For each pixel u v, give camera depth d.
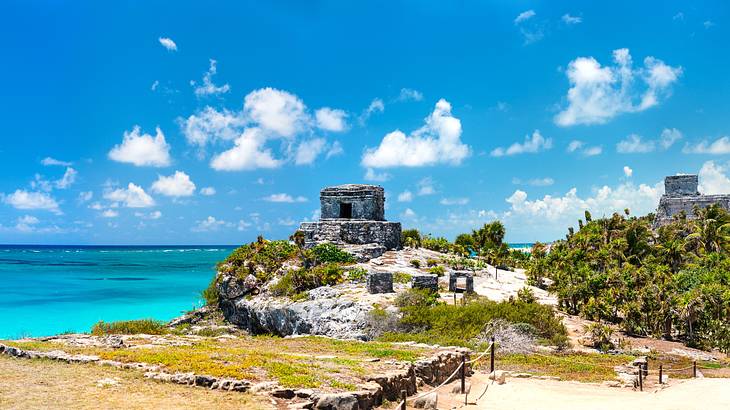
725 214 71.25
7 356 16.08
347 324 38.28
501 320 33.88
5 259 187.38
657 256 67.31
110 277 111.25
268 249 57.34
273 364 16.36
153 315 62.19
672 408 17.67
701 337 38.34
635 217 76.44
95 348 17.70
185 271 131.62
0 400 11.91
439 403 17.17
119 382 13.94
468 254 72.81
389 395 15.96
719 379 24.31
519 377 23.22
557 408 17.30
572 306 47.38
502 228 85.62
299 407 12.92
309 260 53.50
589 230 78.94
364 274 48.69
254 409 12.57
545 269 62.41
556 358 28.81
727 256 61.69
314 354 20.88
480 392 19.33
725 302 38.41
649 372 26.95
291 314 43.88
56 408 11.68
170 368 15.03
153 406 12.28
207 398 13.19
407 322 36.22
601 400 18.98
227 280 54.03
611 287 45.94
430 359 19.94
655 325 40.75
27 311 62.91
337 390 14.18
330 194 62.62
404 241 69.00
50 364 15.38
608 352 32.56
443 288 47.59
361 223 60.56
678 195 84.56
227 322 53.84
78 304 69.56
